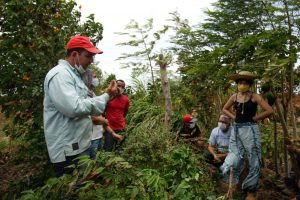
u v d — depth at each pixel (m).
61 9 5.18
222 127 5.90
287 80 5.77
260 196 5.22
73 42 3.47
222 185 5.60
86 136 3.56
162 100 8.50
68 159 3.46
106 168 3.38
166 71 6.36
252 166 5.00
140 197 3.42
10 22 4.96
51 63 4.94
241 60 5.12
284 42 4.74
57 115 3.43
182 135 6.40
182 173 4.79
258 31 5.33
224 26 5.42
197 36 5.98
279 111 5.48
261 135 6.64
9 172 5.95
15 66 4.82
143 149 4.99
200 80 6.88
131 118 8.02
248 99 5.04
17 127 5.26
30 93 4.80
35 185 4.67
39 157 4.83
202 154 6.04
